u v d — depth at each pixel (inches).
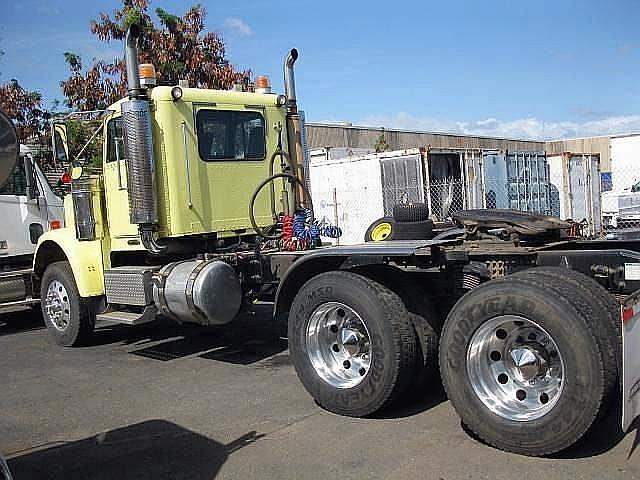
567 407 154.3
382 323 187.5
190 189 276.5
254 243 289.9
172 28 534.9
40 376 269.1
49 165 404.5
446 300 207.6
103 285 303.1
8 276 350.9
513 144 1658.5
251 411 209.2
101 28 521.0
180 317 259.4
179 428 197.6
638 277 180.7
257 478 159.9
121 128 285.7
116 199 295.0
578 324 152.9
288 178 309.0
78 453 182.9
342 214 652.1
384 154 619.5
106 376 263.1
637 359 154.1
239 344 307.0
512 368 169.2
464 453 166.6
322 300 201.0
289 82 316.8
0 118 123.9
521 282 164.9
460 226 225.9
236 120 294.5
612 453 161.8
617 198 873.5
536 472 153.1
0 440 196.5
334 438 181.6
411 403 207.3
